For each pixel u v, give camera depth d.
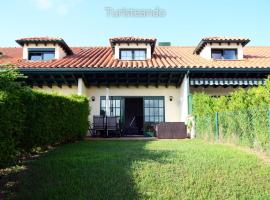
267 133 9.80
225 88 20.70
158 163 8.64
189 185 7.19
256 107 10.52
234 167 8.35
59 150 11.27
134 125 23.95
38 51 21.02
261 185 7.34
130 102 24.39
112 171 7.91
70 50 22.53
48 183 7.20
